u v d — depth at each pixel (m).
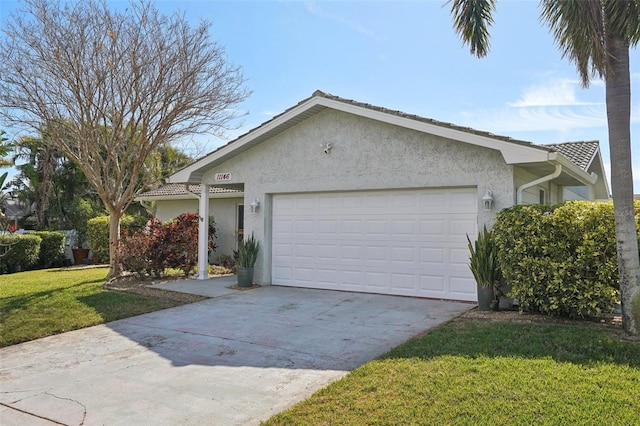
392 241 10.69
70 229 23.61
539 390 4.53
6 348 7.14
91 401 4.94
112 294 10.90
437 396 4.50
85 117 12.88
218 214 18.78
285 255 12.35
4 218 20.91
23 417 4.57
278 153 12.20
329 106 10.79
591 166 14.88
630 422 3.84
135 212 26.09
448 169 9.75
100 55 12.43
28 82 12.09
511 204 9.05
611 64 6.54
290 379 5.45
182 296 10.91
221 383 5.38
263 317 8.73
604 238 7.23
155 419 4.46
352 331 7.54
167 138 14.15
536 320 7.63
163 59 12.93
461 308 9.01
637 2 6.25
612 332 6.64
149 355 6.57
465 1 8.42
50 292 11.23
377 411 4.27
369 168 10.73
